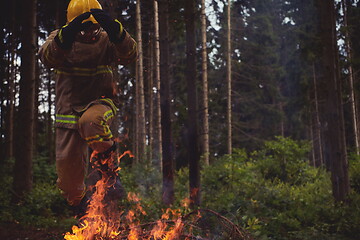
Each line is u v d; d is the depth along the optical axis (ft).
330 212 25.73
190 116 27.76
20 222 25.90
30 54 32.07
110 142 8.33
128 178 38.19
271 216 23.86
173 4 28.63
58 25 54.85
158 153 52.26
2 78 55.42
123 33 7.99
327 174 46.85
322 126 93.15
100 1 11.66
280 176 44.45
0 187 32.60
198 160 27.20
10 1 53.93
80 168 8.74
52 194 32.14
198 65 89.30
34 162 46.19
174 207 23.06
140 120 56.08
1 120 56.13
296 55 99.40
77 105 8.58
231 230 11.88
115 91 9.01
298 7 99.09
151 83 67.72
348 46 62.28
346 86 60.54
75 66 8.46
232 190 30.42
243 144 97.76
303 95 89.35
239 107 104.47
